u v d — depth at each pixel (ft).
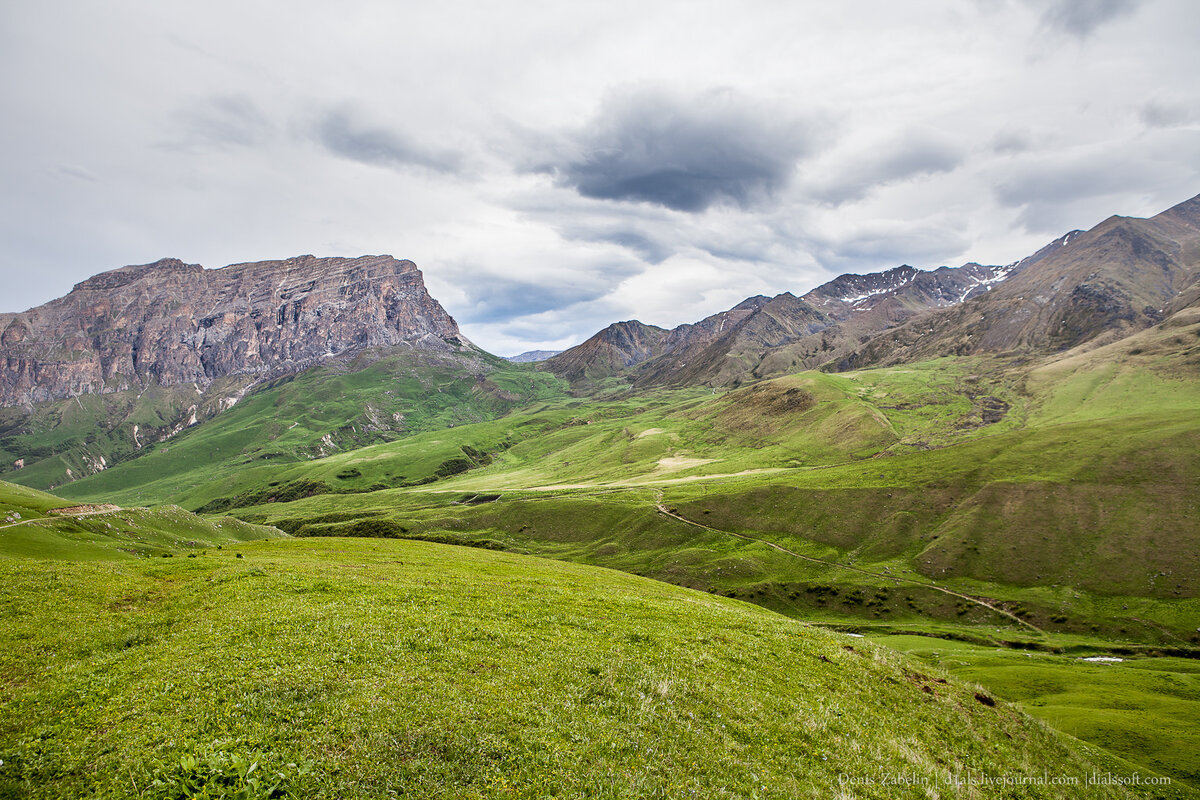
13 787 51.75
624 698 83.10
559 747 65.82
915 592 528.63
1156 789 110.42
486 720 69.15
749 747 76.84
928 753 89.35
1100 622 439.22
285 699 69.72
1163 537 505.66
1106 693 206.69
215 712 66.03
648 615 136.87
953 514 643.45
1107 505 568.82
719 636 123.85
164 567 156.66
